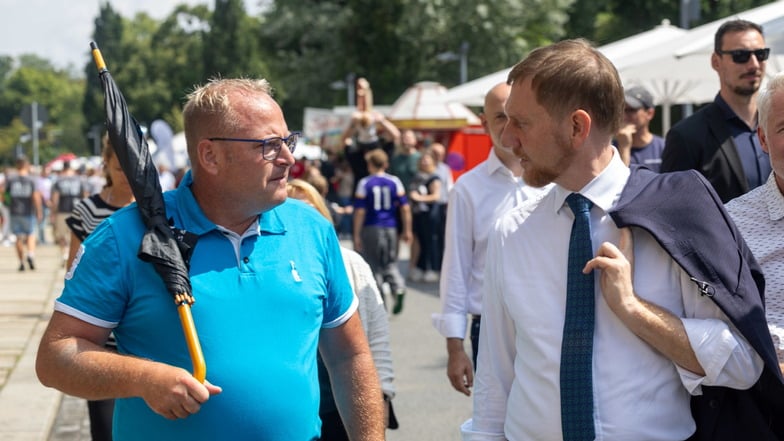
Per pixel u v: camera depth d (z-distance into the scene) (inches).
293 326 105.3
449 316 174.7
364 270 158.6
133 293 102.0
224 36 3029.0
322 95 1676.9
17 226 681.6
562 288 106.3
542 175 107.0
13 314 469.7
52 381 100.8
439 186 585.0
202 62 3174.2
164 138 944.9
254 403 102.0
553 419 105.0
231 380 101.6
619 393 102.7
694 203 103.3
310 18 1625.2
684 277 103.3
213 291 102.8
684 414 105.3
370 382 115.7
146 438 104.1
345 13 1606.8
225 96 103.9
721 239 102.1
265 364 102.9
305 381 105.8
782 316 114.3
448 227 177.8
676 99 515.2
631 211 103.3
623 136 230.1
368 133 490.0
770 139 114.0
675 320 101.3
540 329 106.3
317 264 109.9
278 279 105.4
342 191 848.3
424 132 888.9
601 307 104.7
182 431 102.4
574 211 105.9
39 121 1072.2
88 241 104.1
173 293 99.6
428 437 246.4
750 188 180.4
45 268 703.7
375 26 1593.3
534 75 104.0
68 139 5502.0
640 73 418.0
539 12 1573.6
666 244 101.5
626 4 1670.8
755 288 102.0
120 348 105.2
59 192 741.3
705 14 1346.0
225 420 101.7
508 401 111.5
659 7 1636.3
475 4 1520.7
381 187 450.9
